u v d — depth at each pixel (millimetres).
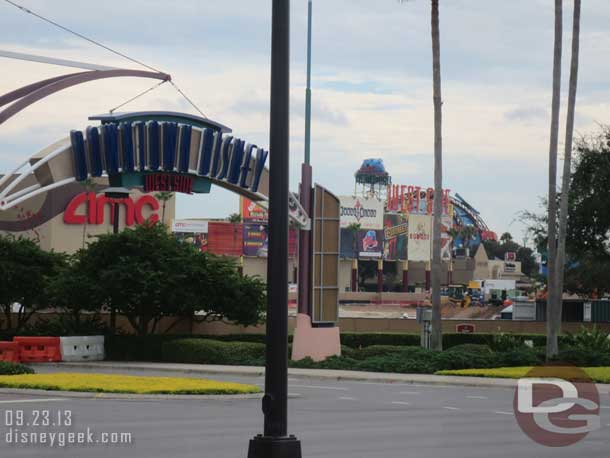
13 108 45844
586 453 18906
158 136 45344
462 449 18969
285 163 14266
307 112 48906
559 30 52969
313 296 48281
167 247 55719
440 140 50094
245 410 25406
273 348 14070
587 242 68875
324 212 48844
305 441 19766
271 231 14234
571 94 55469
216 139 46344
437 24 50188
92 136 44531
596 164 68000
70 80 48406
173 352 50719
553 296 51969
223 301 55906
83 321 58688
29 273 59562
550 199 53125
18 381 29797
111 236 55562
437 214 50094
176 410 25047
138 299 53656
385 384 38438
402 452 18312
